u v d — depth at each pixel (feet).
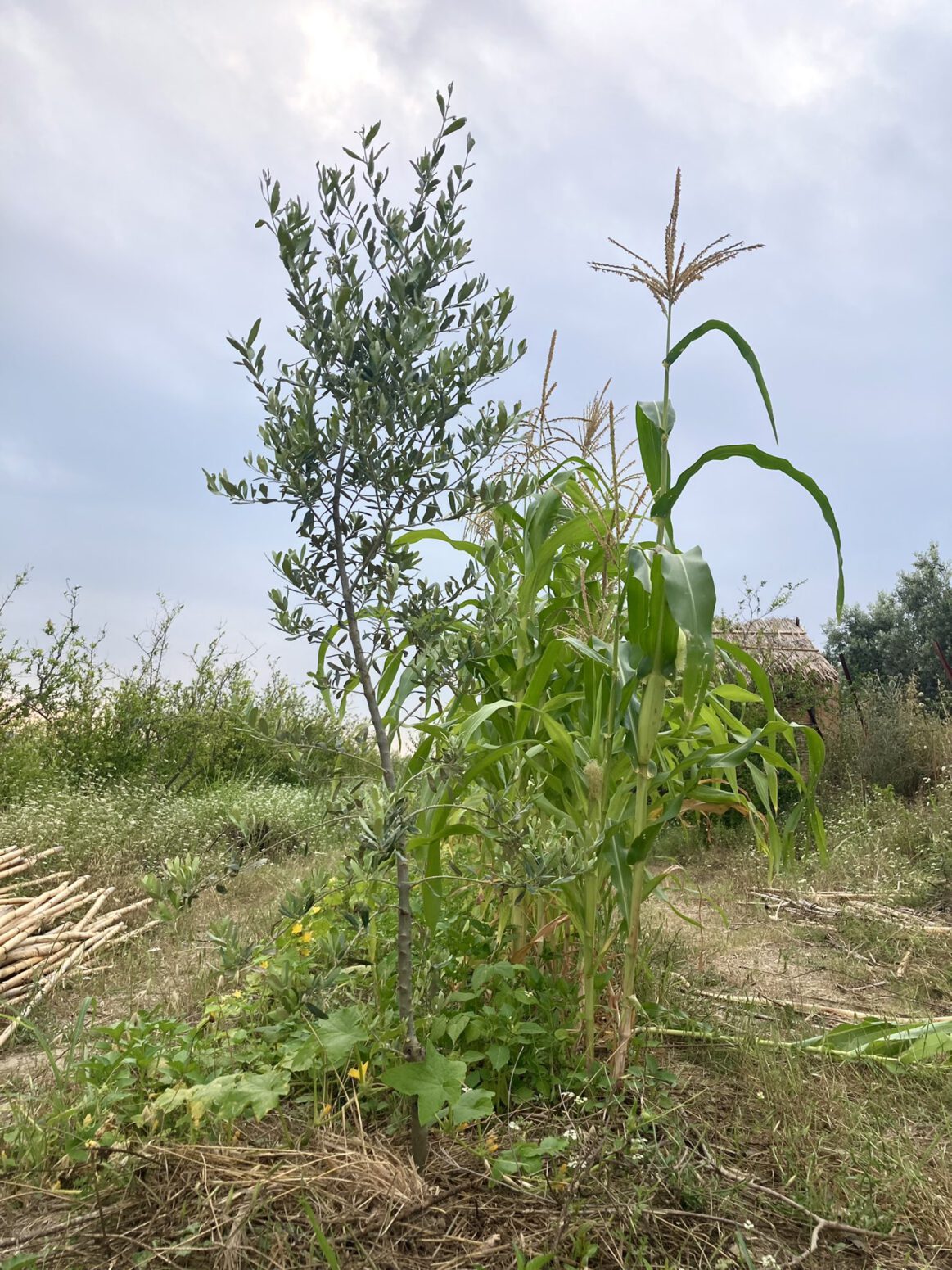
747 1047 9.48
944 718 30.96
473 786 10.42
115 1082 7.60
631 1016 8.59
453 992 9.11
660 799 9.50
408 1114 7.54
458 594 7.41
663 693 8.68
